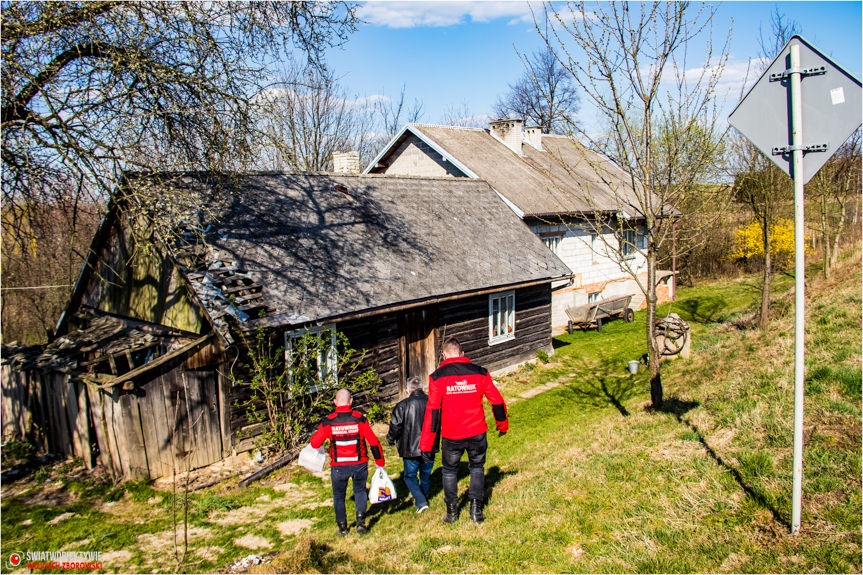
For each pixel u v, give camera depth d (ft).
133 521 25.59
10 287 67.15
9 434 38.09
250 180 45.03
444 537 19.74
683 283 101.09
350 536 22.48
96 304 45.93
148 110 32.53
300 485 30.25
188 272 34.12
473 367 21.34
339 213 47.65
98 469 30.94
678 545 15.92
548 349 60.13
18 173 30.42
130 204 32.12
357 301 39.55
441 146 74.49
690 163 29.12
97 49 31.58
